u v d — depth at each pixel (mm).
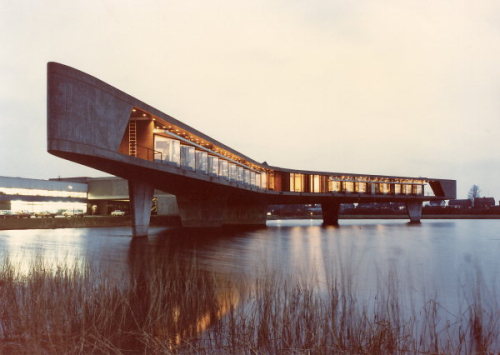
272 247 27719
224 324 8242
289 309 7980
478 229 57156
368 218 118938
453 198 88500
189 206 53406
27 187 74312
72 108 22281
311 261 20156
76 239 32688
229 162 52938
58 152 22094
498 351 7387
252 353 6711
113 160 26078
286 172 70312
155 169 30922
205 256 21688
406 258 22766
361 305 10617
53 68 21359
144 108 30219
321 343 6621
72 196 82875
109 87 25531
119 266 16750
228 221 71000
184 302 9859
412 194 83625
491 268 19094
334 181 75250
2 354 6500
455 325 9148
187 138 40938
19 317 7363
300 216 138625
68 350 6664
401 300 11531
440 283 14789
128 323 8320
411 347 7379
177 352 6832
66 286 8883
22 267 14383
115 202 90375
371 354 6609
